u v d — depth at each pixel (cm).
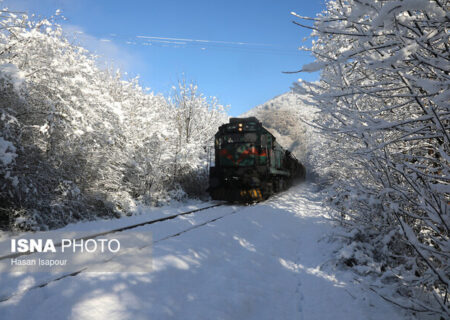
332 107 264
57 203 802
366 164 375
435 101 208
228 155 1380
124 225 762
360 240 531
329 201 677
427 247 266
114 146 1011
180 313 311
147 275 375
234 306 343
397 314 344
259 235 722
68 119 775
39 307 290
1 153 613
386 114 371
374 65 194
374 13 200
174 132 1387
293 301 402
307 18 239
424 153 358
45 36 754
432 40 202
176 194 1362
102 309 287
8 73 624
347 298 395
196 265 445
